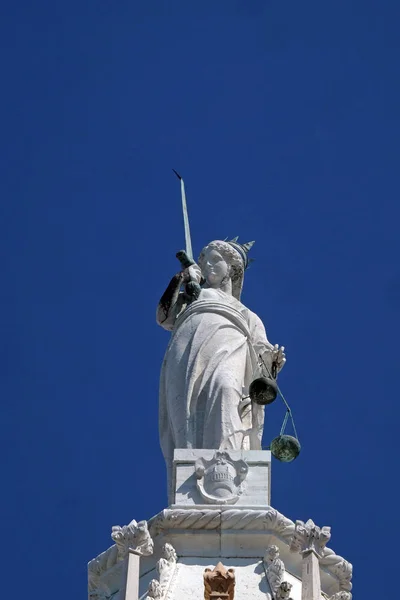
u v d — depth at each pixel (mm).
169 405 47656
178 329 48906
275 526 43625
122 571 42188
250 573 42688
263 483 44969
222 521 43688
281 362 48750
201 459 45250
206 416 46750
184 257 51094
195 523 43750
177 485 45000
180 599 41344
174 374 47844
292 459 45938
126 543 41938
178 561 43281
